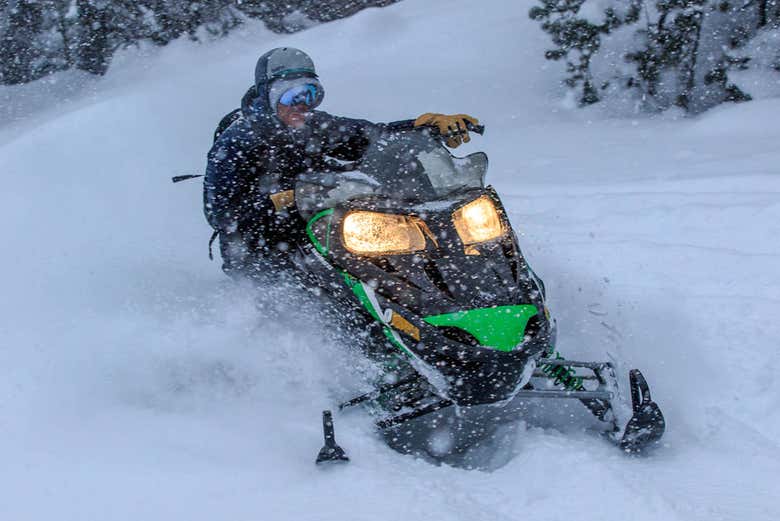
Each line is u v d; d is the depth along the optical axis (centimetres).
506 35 1611
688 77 1141
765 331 442
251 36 1909
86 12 1764
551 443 352
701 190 706
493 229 397
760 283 509
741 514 293
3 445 364
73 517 301
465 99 1325
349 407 404
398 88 1409
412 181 399
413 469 345
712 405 390
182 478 331
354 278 382
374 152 418
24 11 1750
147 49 1836
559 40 1224
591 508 301
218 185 461
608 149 972
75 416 395
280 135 462
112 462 346
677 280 527
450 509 301
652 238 613
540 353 363
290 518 296
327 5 2031
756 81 1088
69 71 1770
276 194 414
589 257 582
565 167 899
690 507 298
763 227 595
